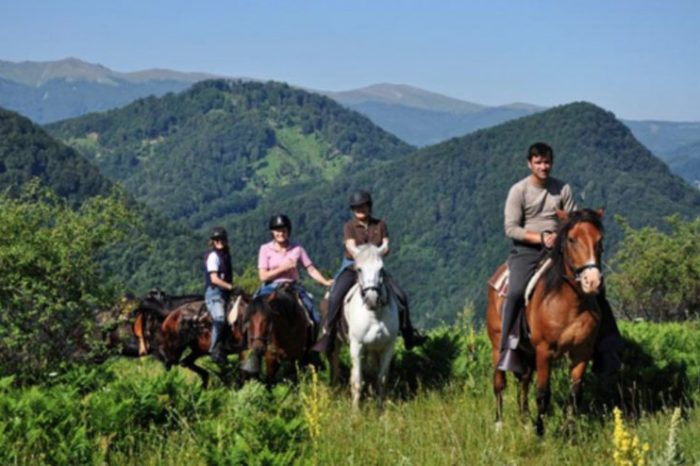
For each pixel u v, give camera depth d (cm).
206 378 1314
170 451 762
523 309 866
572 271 796
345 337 1077
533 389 1005
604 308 848
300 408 832
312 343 1170
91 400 838
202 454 707
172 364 1319
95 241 1127
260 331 1081
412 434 830
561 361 1093
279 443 693
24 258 1053
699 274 2597
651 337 1198
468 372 1157
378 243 1085
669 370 1055
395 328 1050
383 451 764
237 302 1213
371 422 903
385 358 1061
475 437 823
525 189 886
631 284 2711
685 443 775
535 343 839
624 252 2756
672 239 2703
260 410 793
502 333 880
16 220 1079
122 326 1329
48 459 707
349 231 1090
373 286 1002
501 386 919
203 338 1275
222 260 1236
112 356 1227
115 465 745
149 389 859
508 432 837
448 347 1216
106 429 795
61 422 780
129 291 1338
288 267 1148
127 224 1148
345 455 741
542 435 827
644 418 892
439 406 1003
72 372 1042
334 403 1046
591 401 984
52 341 1123
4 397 836
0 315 1071
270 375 1129
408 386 1148
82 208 1135
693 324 1930
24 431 754
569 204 883
